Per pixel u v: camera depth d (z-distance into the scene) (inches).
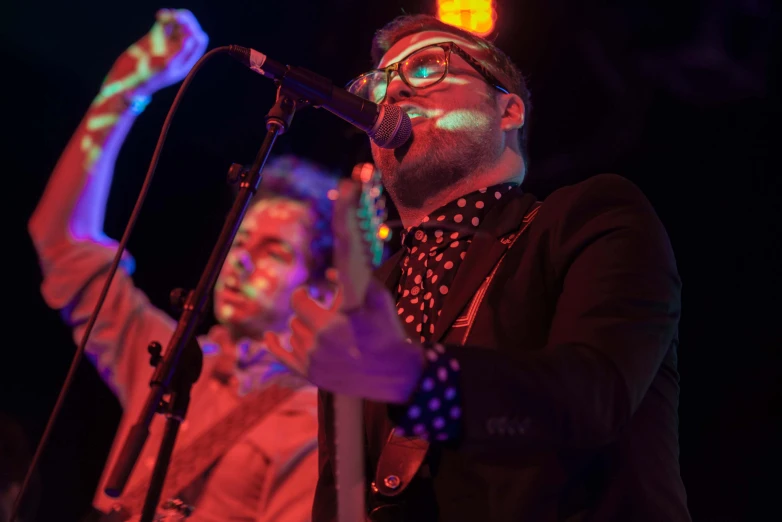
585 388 57.9
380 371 54.7
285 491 127.8
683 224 219.0
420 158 93.8
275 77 88.1
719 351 214.2
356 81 103.0
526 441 57.2
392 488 76.5
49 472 223.8
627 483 72.3
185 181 232.1
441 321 81.5
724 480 208.1
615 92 220.5
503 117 102.0
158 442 134.0
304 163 153.7
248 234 144.7
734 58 216.2
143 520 68.3
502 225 86.8
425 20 109.0
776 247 212.4
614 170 222.2
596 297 66.3
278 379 136.3
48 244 151.3
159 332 150.6
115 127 156.7
